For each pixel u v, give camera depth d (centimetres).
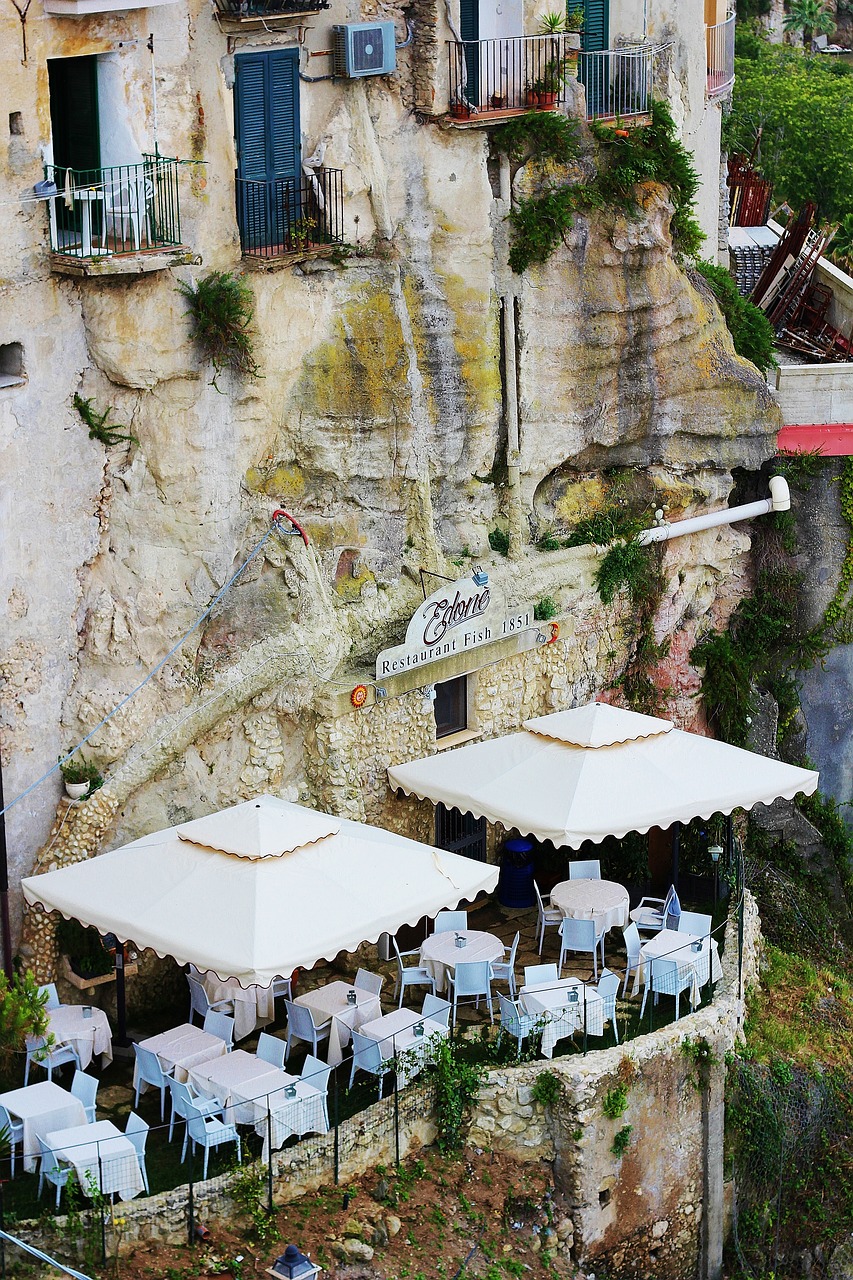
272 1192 1780
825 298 3325
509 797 2181
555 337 2470
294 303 2147
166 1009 2103
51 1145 1664
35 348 1897
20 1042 1780
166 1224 1695
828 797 2978
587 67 2584
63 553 1980
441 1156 1953
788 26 7600
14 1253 1599
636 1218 2048
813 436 2891
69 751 2027
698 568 2802
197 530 2081
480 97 2361
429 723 2358
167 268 1973
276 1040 1888
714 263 3178
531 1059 2009
